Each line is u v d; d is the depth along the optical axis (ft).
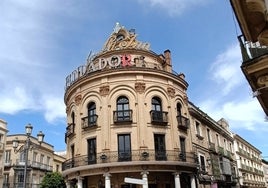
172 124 84.48
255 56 28.25
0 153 128.36
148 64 93.86
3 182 138.82
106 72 84.89
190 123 95.45
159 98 86.02
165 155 79.05
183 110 92.17
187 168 81.05
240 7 23.93
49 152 173.78
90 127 82.17
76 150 83.97
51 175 143.13
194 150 92.38
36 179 156.76
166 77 88.43
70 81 96.48
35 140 157.99
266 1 20.61
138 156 77.00
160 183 79.15
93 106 85.66
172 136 83.05
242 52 28.86
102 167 75.31
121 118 80.74
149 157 77.05
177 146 82.43
